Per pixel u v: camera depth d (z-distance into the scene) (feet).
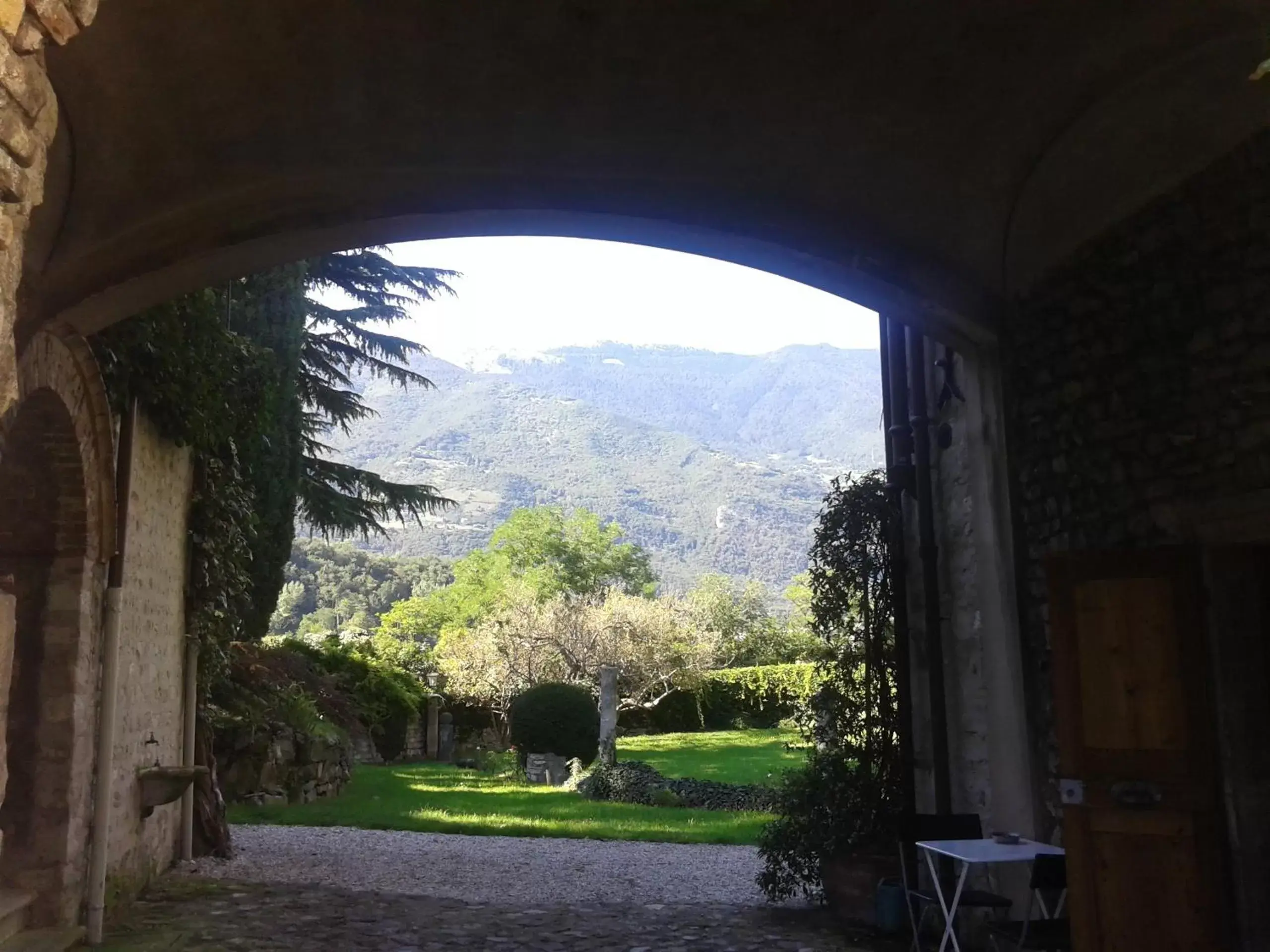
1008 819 17.20
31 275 15.21
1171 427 14.10
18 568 17.61
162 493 22.59
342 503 49.06
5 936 15.66
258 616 41.39
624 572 126.11
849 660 21.03
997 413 17.90
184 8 13.07
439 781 50.60
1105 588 13.97
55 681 17.39
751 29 14.38
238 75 14.29
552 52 14.70
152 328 19.45
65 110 13.93
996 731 17.61
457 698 71.92
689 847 30.76
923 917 17.33
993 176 16.38
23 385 14.69
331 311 49.78
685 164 16.94
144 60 13.61
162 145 14.99
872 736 20.44
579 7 13.97
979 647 18.51
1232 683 13.15
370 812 37.32
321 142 15.75
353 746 56.13
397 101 15.28
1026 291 17.25
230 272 17.34
